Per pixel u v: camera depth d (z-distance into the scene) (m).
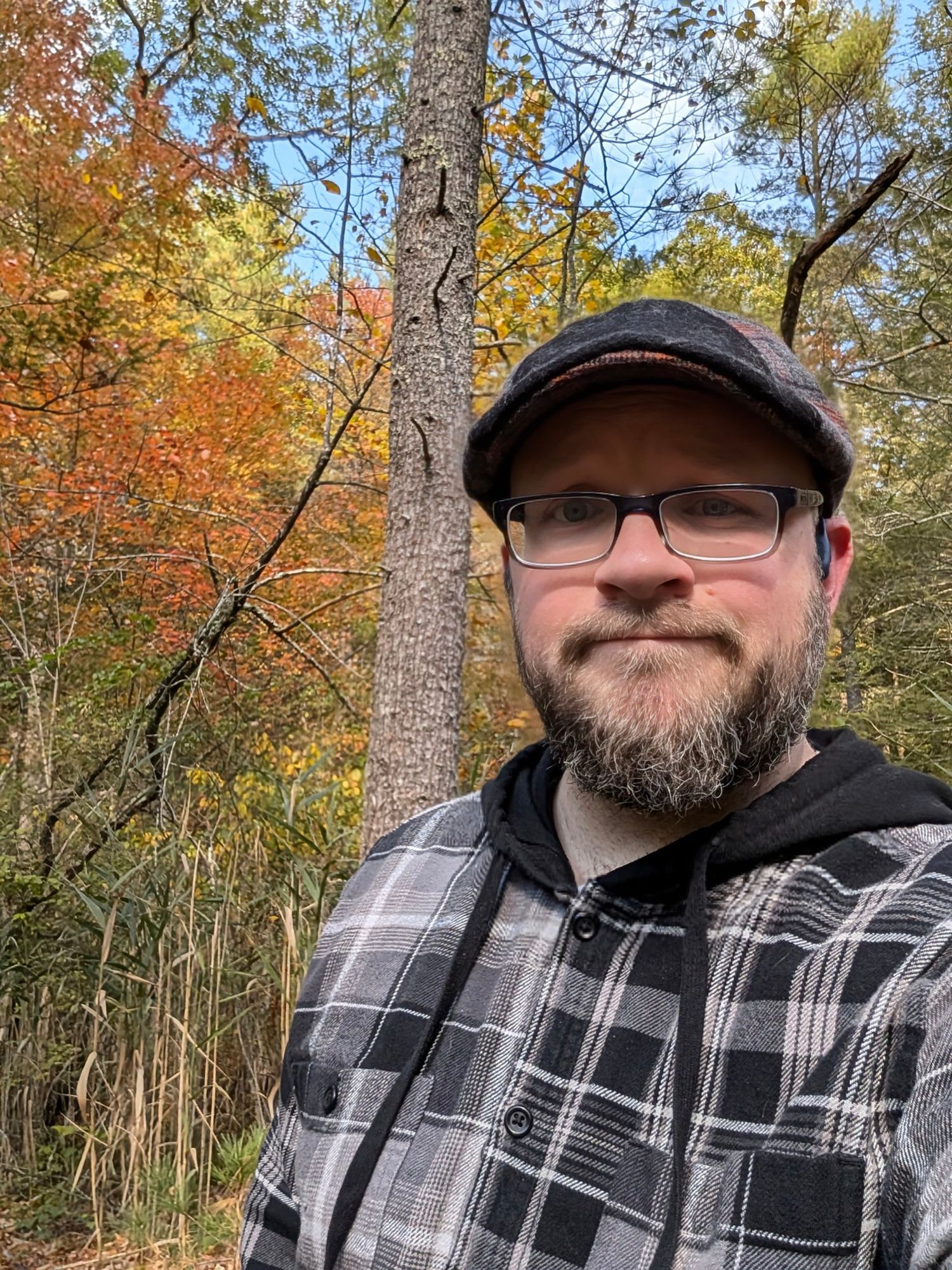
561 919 0.81
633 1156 0.67
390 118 4.58
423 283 3.48
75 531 5.74
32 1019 4.10
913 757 5.47
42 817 4.12
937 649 5.82
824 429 0.75
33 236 5.61
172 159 5.22
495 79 4.69
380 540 6.83
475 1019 0.81
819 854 0.71
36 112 5.36
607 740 0.74
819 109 4.48
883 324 5.93
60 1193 3.83
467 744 4.80
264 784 4.21
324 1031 0.94
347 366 4.99
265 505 6.55
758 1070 0.64
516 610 0.86
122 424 5.82
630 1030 0.72
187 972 3.57
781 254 5.16
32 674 4.30
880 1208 0.56
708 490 0.76
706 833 0.74
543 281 4.98
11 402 5.59
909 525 6.08
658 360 0.73
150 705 4.40
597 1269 0.64
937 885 0.65
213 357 6.36
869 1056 0.60
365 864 1.11
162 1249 3.26
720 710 0.73
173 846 3.72
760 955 0.68
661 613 0.75
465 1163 0.74
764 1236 0.57
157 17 5.04
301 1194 0.87
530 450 0.83
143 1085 3.49
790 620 0.76
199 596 5.48
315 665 5.05
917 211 4.82
